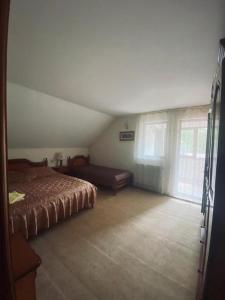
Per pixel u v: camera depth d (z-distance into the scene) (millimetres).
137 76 2096
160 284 1535
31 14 1122
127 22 1167
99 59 1715
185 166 3885
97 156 5633
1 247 437
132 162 4715
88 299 1370
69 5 1035
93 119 4496
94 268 1703
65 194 2627
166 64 1764
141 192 4207
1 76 410
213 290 706
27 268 758
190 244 2152
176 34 1277
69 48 1537
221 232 680
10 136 3564
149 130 4312
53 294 1402
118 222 2672
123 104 3541
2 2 402
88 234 2314
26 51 1604
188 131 3797
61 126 4082
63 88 2684
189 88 2459
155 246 2094
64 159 5020
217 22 1125
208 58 1608
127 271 1678
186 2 972
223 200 674
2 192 431
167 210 3172
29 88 2740
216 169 689
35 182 3096
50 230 2393
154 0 968
